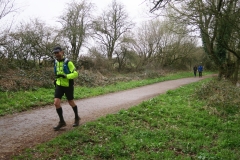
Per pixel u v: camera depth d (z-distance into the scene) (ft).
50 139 16.94
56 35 68.33
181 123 23.15
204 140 18.89
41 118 22.34
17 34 49.70
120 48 116.26
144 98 36.17
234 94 33.86
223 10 30.32
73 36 81.15
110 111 26.25
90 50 87.97
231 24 30.53
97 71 72.74
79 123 21.02
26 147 15.40
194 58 135.13
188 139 18.98
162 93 41.65
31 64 53.06
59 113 18.75
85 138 17.15
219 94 33.14
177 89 45.03
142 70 104.78
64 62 18.28
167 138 18.75
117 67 114.83
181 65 131.54
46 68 50.49
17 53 50.19
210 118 24.75
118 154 15.39
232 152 16.78
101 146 16.07
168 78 78.48
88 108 27.55
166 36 113.80
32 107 26.55
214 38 41.83
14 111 24.22
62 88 18.67
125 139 17.65
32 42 53.26
